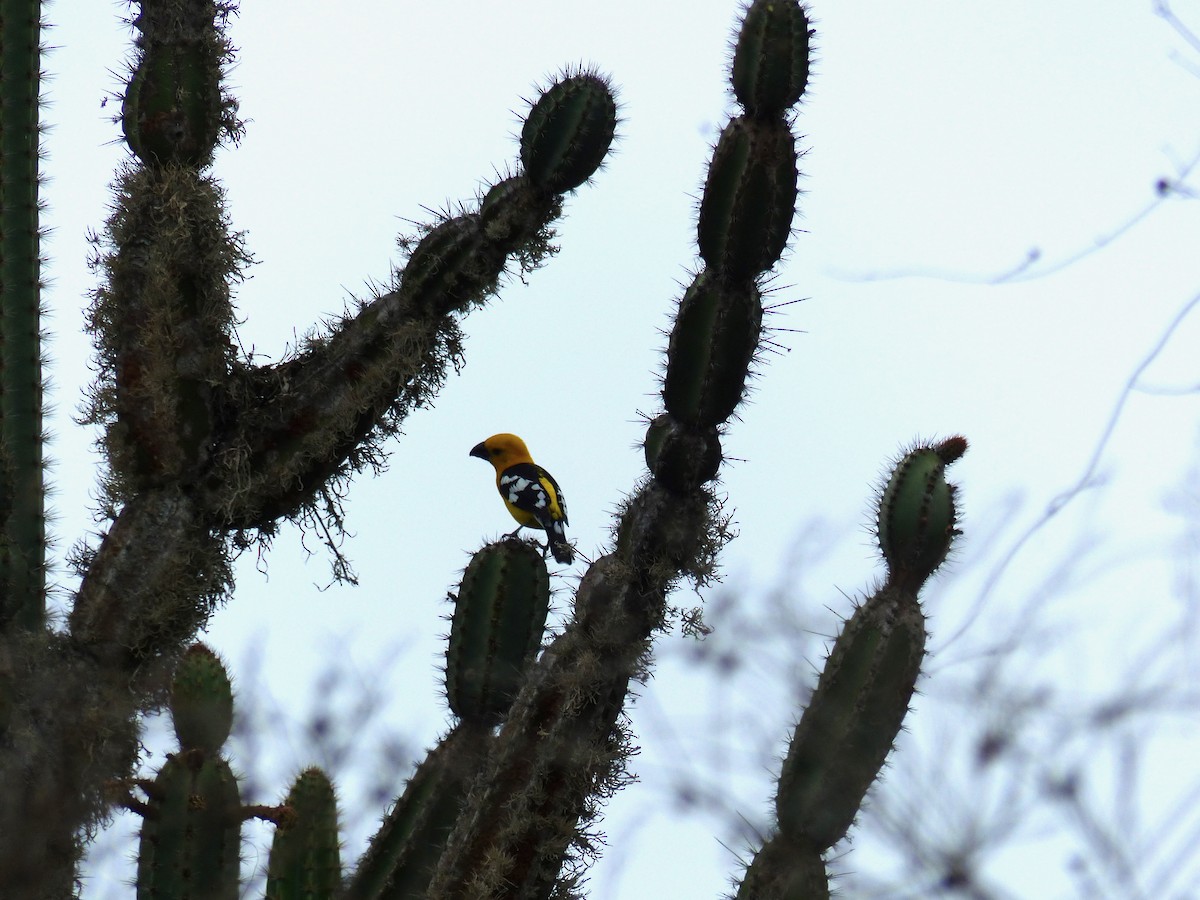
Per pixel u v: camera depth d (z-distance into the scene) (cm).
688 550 1174
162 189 1348
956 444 1150
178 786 1112
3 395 1292
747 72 1215
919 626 1069
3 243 1316
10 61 1340
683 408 1192
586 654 1149
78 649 1252
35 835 1143
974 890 730
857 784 1038
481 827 1137
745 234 1191
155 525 1303
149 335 1324
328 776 1156
